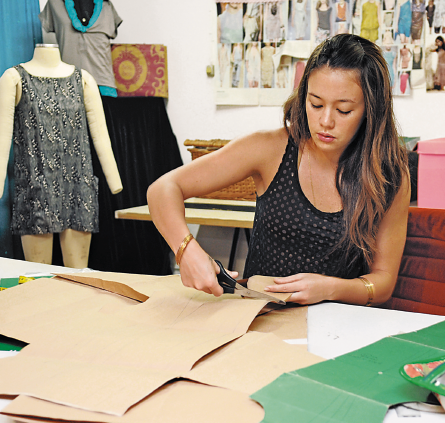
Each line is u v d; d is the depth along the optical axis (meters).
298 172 1.07
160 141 3.05
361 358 0.63
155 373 0.57
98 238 2.85
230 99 3.06
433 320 0.81
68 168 2.37
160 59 3.00
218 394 0.54
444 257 1.18
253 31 2.96
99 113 2.46
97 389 0.53
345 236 1.04
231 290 0.84
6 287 0.98
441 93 2.76
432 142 1.60
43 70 2.27
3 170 2.17
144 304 0.81
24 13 2.70
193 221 2.14
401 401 0.52
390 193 1.02
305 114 1.03
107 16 2.71
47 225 2.29
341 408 0.50
